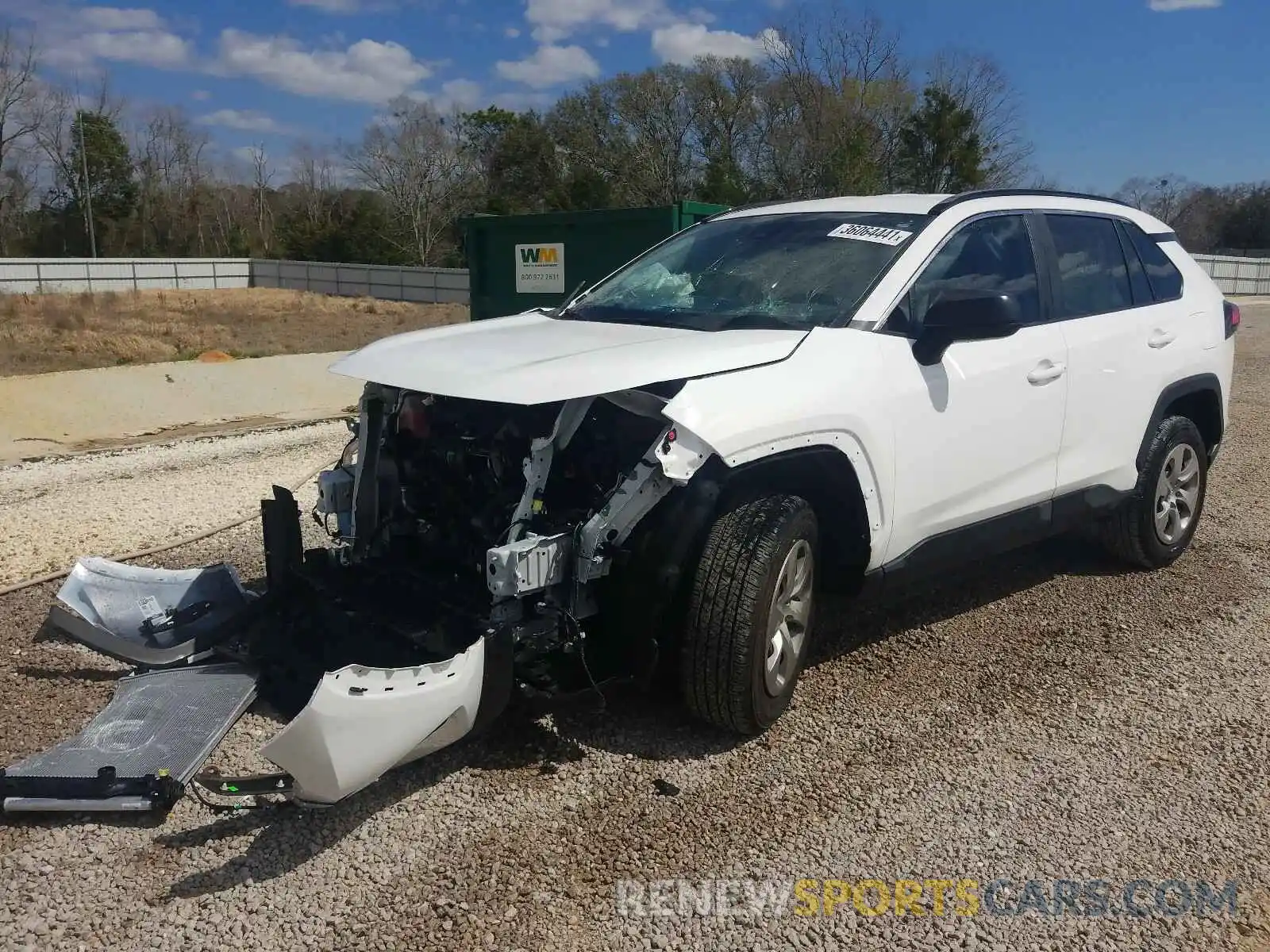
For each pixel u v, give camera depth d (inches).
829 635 183.5
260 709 147.1
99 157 2741.1
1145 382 196.7
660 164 2151.8
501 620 127.9
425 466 146.6
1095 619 192.7
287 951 101.7
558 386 124.3
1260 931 108.0
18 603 193.5
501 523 135.3
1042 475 178.7
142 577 167.6
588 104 2333.9
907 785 134.5
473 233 413.7
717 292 167.2
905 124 1792.6
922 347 152.9
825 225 176.6
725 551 133.7
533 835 121.6
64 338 845.2
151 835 119.9
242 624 155.9
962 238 169.8
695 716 142.2
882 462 146.4
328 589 147.1
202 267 2073.1
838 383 140.4
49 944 101.7
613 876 114.4
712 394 127.5
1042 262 182.7
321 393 521.3
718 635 133.2
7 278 1845.5
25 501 280.8
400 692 113.0
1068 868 117.9
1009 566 222.4
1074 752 143.7
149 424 434.6
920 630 186.4
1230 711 156.9
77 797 122.0
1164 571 219.3
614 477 135.6
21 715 146.9
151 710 140.3
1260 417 412.8
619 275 190.9
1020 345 170.6
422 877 113.4
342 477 156.2
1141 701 159.8
